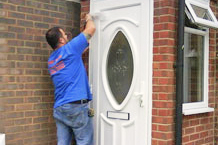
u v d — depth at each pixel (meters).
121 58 4.18
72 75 3.80
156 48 3.83
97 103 4.37
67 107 3.76
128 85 4.10
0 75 3.83
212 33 4.69
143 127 3.90
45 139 4.26
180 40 3.80
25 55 4.05
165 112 3.75
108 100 4.25
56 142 4.38
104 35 4.32
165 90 3.76
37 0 4.18
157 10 3.84
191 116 4.21
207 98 4.58
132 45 4.01
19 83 3.99
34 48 4.15
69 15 4.55
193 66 4.43
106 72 4.32
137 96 3.91
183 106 4.15
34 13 4.14
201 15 4.25
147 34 3.89
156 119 3.81
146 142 3.88
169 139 3.78
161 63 3.78
